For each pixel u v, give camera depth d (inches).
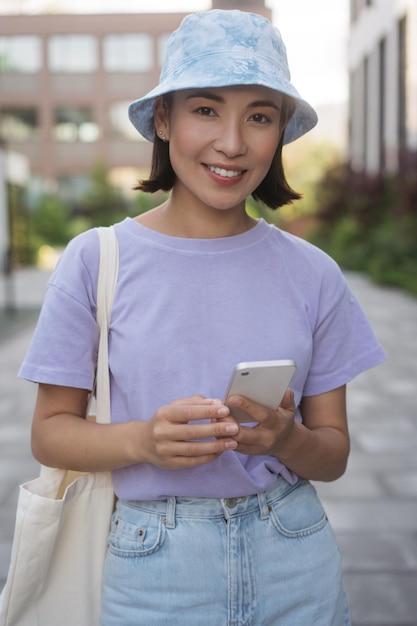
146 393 49.1
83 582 52.2
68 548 51.9
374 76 834.8
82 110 1300.4
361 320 58.2
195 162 48.9
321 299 53.7
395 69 709.3
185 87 46.1
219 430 43.2
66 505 51.1
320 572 51.9
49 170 1310.3
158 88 48.1
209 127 47.9
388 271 585.6
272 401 44.8
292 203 59.4
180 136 48.7
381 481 153.8
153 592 48.9
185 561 48.9
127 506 51.4
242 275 51.1
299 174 1445.6
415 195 584.1
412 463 165.3
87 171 1316.4
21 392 236.4
